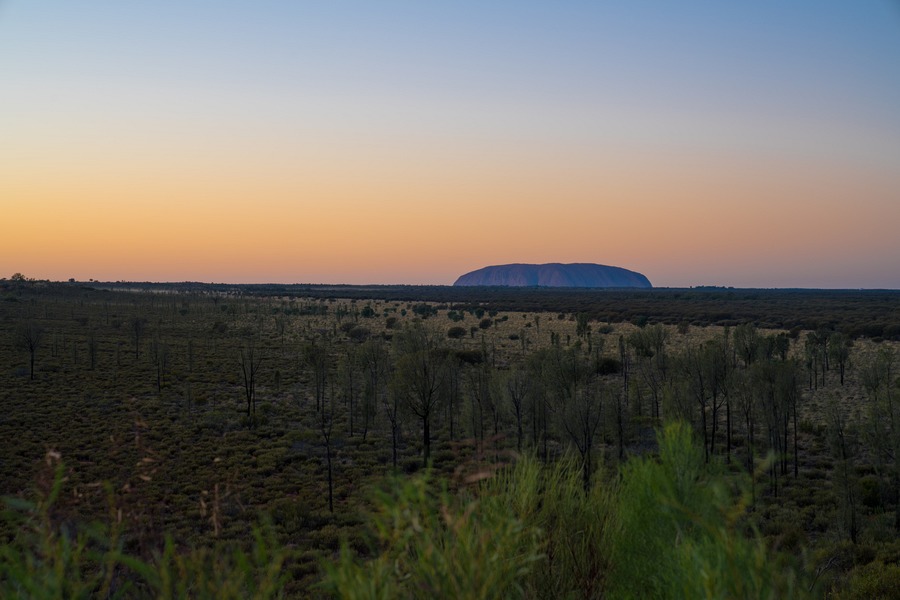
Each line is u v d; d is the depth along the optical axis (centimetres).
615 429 2703
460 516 270
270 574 233
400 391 3541
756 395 3281
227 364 7394
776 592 231
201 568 230
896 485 2472
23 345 6438
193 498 2584
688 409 3200
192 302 18350
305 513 2469
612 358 6706
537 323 10438
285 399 5553
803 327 11412
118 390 5588
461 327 11525
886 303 19250
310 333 11006
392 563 250
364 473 3281
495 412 3581
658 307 17000
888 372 3909
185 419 4538
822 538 2098
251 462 3453
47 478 222
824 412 4553
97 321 12131
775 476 2941
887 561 1822
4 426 4116
